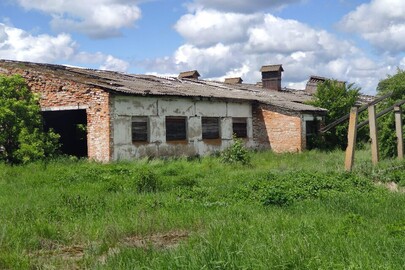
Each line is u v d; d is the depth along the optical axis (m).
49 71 21.78
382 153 20.64
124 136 20.59
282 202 10.83
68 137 24.97
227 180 15.07
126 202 10.80
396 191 12.38
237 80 44.16
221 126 26.27
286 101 31.22
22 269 5.96
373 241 6.23
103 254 6.66
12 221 8.48
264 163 21.56
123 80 24.33
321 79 46.88
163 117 22.58
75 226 8.15
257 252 5.74
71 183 14.27
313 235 6.60
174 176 16.31
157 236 7.82
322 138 29.14
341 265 5.16
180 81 31.56
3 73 22.36
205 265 5.33
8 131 19.47
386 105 21.30
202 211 9.66
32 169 16.70
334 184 12.86
